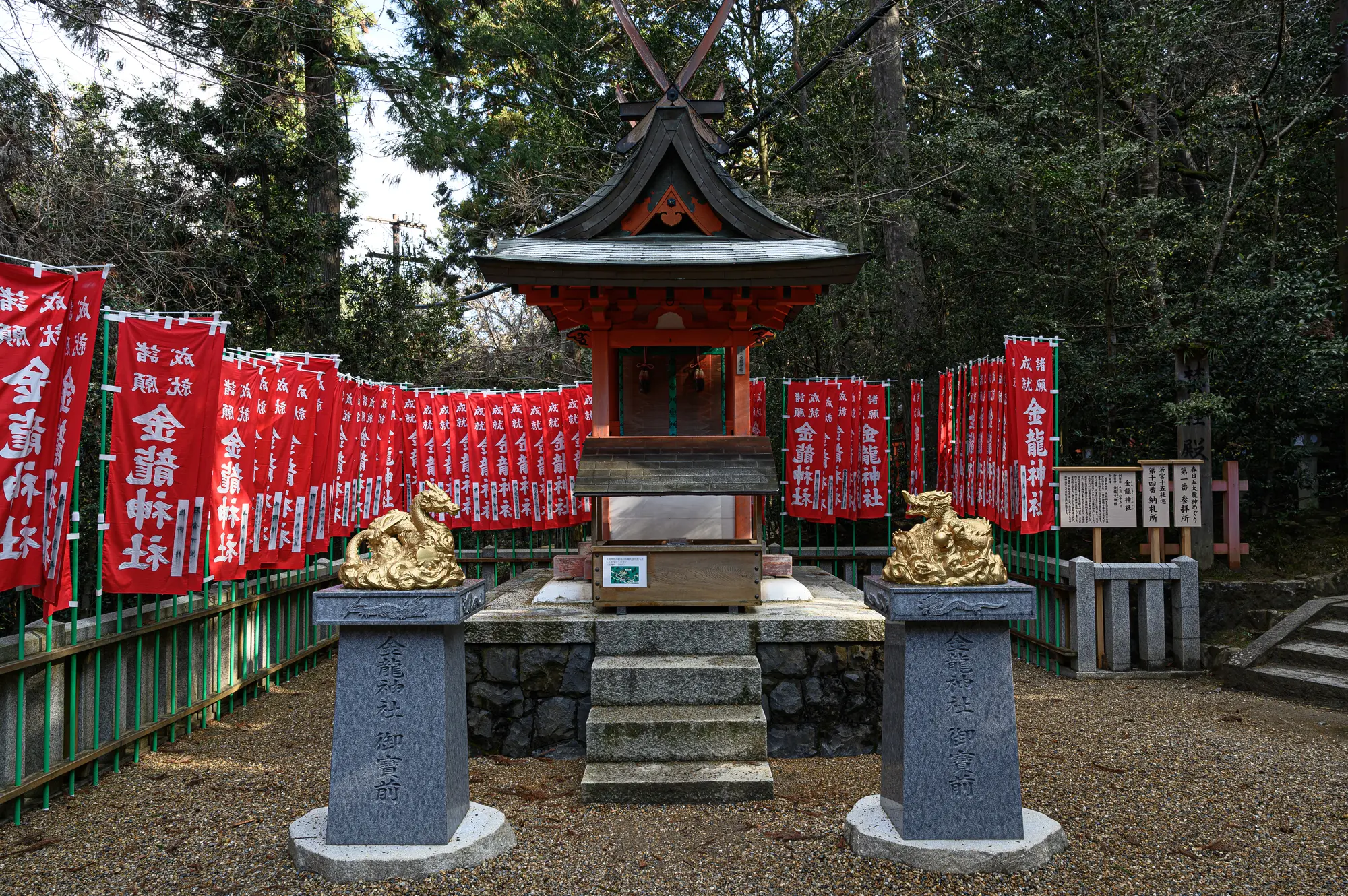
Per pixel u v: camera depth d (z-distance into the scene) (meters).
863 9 14.95
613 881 3.89
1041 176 9.58
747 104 17.31
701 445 6.89
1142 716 6.51
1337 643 7.18
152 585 5.50
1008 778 3.99
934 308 12.81
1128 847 4.15
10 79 8.59
